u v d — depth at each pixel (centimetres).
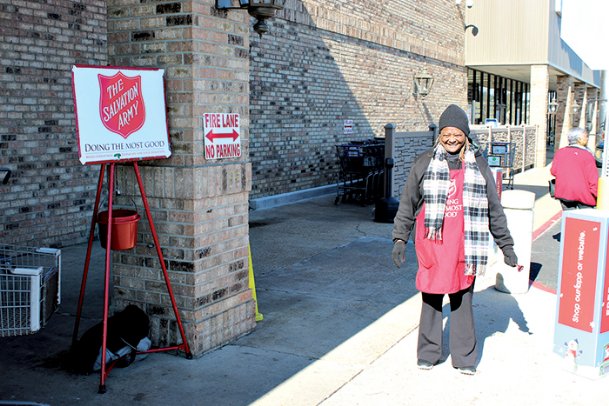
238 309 556
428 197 458
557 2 2455
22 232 860
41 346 535
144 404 429
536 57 2444
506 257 480
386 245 957
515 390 459
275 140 1388
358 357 516
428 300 486
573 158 909
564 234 493
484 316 627
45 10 872
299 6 1431
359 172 1420
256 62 1305
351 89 1678
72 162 931
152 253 521
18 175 849
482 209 464
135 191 523
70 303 655
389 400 439
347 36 1645
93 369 474
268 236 1024
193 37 490
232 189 538
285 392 449
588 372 482
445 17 2311
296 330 580
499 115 3266
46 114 884
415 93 2092
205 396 442
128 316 496
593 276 477
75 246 934
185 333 512
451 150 462
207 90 509
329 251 913
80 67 433
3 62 820
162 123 495
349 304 662
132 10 510
